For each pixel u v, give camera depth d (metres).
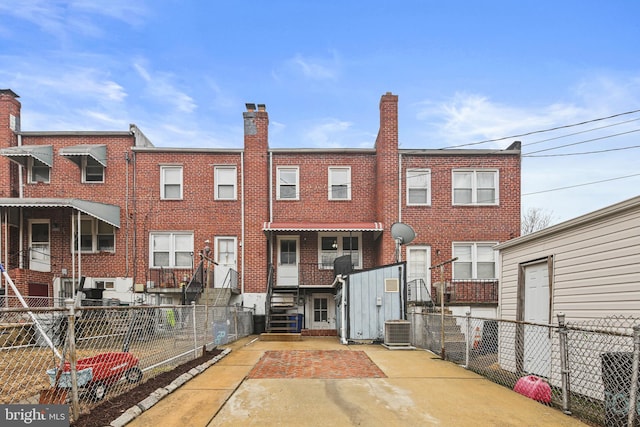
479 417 4.89
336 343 12.77
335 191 17.75
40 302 15.73
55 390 4.72
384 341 11.83
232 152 17.52
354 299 12.84
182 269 17.00
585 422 4.77
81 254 16.89
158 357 7.16
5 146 16.80
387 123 16.86
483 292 16.47
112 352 6.29
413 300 15.96
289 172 17.78
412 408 5.22
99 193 17.16
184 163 17.45
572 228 6.68
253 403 5.44
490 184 17.17
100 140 17.38
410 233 14.46
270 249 17.39
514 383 6.55
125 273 16.86
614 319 5.73
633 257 5.46
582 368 5.88
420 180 17.09
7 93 16.97
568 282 6.73
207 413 4.98
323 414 4.98
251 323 16.27
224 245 17.30
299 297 17.25
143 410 5.03
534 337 7.43
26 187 17.03
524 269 8.23
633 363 4.26
